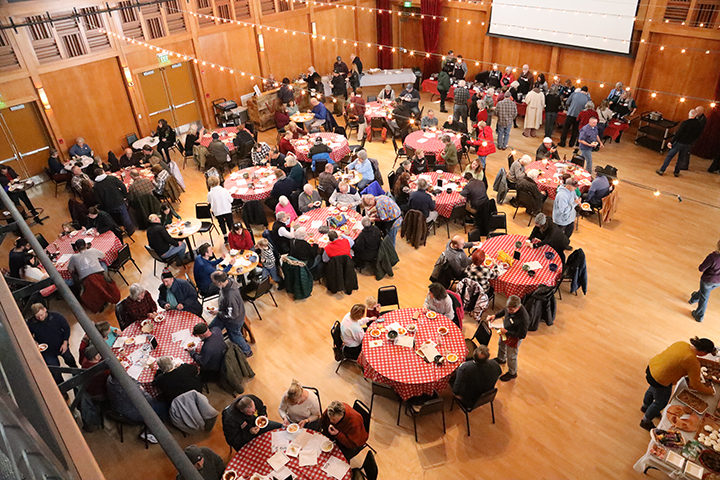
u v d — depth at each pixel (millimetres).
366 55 18469
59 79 11719
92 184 9969
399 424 5941
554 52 13828
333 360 6914
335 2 16766
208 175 10391
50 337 6277
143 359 5980
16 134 11508
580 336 7035
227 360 6203
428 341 5996
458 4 15672
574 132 12469
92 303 7605
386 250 8219
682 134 10211
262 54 15461
